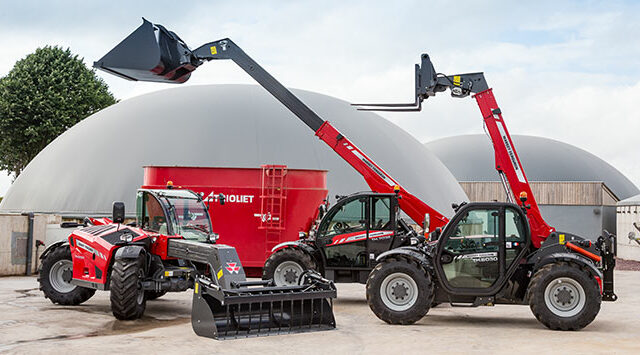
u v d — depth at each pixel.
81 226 12.47
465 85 12.85
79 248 10.98
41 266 11.89
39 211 24.97
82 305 11.88
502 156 12.32
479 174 46.91
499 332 9.52
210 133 25.23
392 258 10.27
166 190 11.23
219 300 8.64
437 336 9.08
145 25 13.78
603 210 34.97
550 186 35.25
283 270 13.00
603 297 10.30
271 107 26.97
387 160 26.86
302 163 24.56
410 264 10.06
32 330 9.30
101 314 10.88
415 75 13.45
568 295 9.73
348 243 12.82
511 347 8.34
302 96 28.62
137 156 24.91
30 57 45.84
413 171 27.47
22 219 17.83
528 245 9.99
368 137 27.47
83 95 46.56
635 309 12.40
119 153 25.30
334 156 25.41
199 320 8.85
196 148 24.70
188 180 15.85
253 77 14.12
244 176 15.86
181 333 9.09
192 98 27.78
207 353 7.74
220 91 28.56
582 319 9.60
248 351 7.87
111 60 13.67
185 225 10.99
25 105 43.94
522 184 12.02
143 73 13.97
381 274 10.08
